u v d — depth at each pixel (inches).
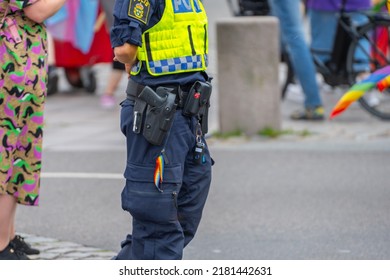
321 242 513.7
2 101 436.8
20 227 549.3
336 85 894.4
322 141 787.4
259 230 538.6
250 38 801.6
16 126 441.7
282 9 837.8
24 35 436.8
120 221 561.3
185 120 372.8
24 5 427.8
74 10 976.3
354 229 538.0
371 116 892.6
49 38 1031.0
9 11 433.1
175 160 370.6
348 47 879.7
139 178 371.6
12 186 451.8
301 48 852.0
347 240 516.7
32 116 446.9
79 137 828.6
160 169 366.9
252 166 700.7
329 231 534.3
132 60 366.9
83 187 644.7
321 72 892.6
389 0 431.2
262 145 778.8
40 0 430.6
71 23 979.3
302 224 549.0
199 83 371.6
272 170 686.5
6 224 454.9
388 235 525.3
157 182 367.2
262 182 650.2
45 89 448.8
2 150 440.8
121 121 379.2
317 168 690.8
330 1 872.9
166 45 367.9
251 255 491.5
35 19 433.4
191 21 370.6
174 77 370.3
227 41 804.0
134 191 372.2
